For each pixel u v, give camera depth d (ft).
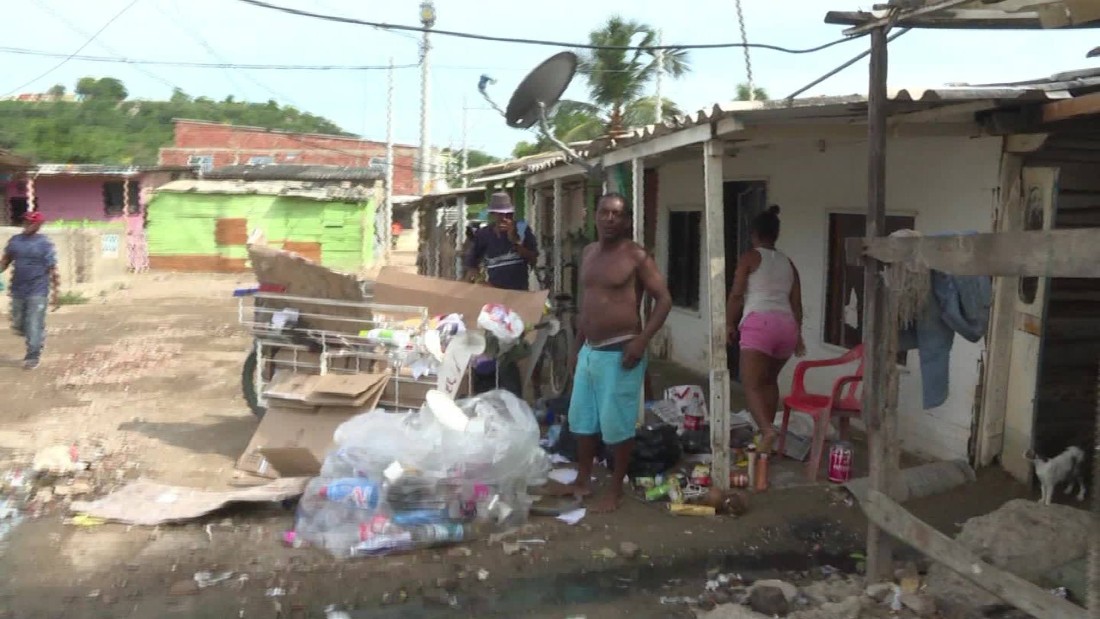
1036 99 17.35
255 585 14.84
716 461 18.35
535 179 39.99
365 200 95.61
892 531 13.46
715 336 18.28
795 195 26.68
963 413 20.33
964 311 14.62
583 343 19.06
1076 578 13.28
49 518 17.57
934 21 14.37
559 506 18.25
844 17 13.50
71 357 35.96
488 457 17.04
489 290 23.38
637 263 17.60
